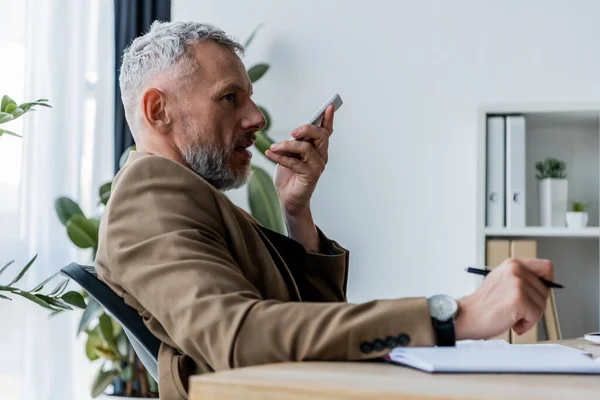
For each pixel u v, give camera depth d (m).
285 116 3.24
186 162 1.53
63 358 3.15
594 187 3.08
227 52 1.56
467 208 3.09
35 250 3.13
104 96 3.31
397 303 1.01
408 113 3.15
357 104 3.19
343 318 1.00
